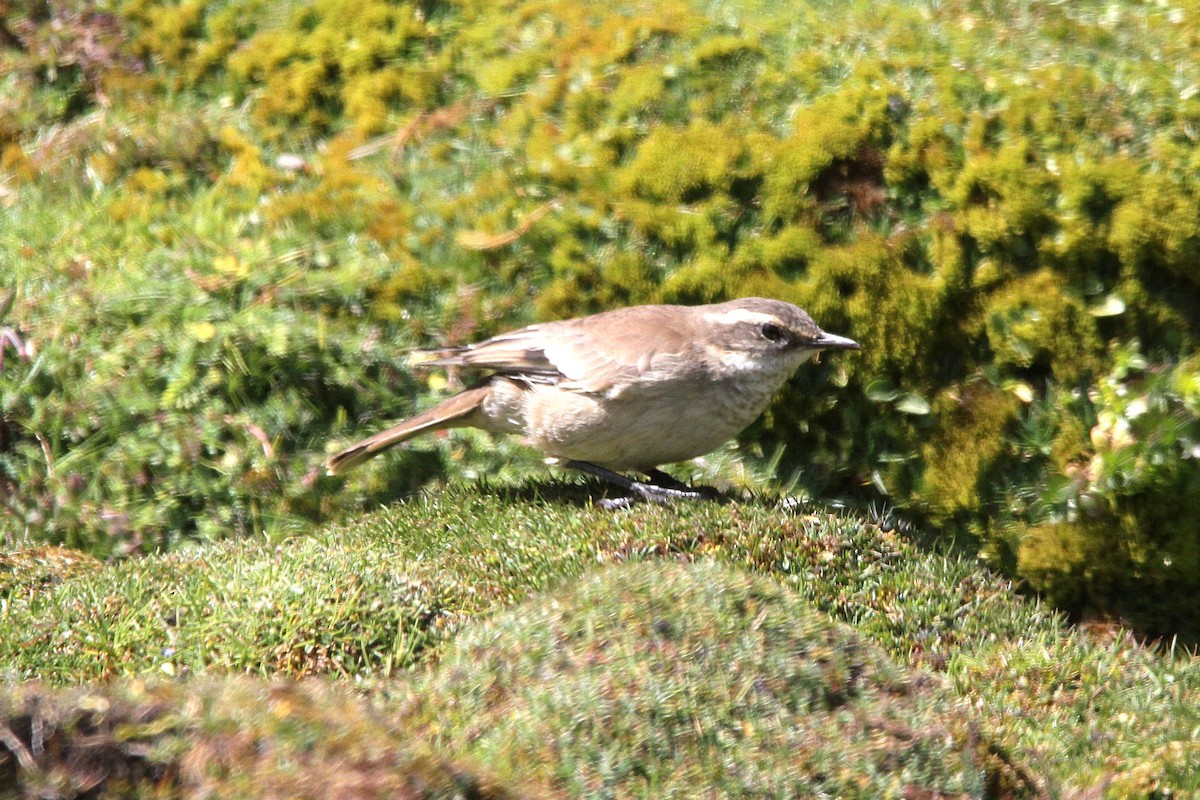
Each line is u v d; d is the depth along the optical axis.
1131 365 11.56
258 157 13.69
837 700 8.52
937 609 10.63
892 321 12.02
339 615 9.31
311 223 13.07
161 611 9.54
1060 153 11.83
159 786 6.32
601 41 13.52
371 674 9.06
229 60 14.30
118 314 12.53
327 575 9.65
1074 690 10.05
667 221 12.45
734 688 8.23
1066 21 14.03
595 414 11.20
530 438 11.68
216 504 12.12
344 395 12.52
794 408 12.22
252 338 12.36
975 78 12.41
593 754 7.57
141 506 12.09
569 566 10.20
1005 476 11.93
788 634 8.74
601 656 8.33
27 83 14.71
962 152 12.05
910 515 12.16
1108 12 14.36
